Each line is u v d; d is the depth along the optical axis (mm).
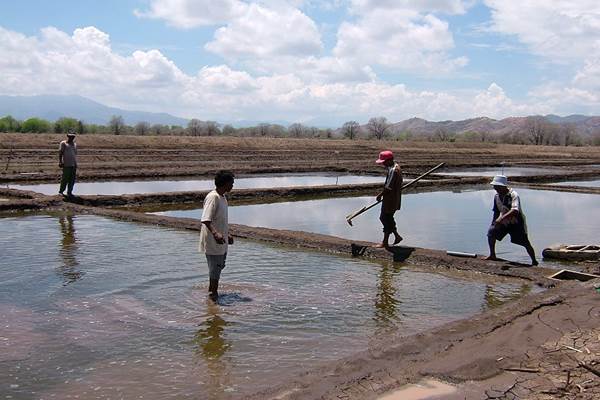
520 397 4410
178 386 4777
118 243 10438
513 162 45000
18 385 4734
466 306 7312
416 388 4602
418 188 24188
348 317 6684
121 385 4773
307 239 10805
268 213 16000
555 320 6188
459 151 60719
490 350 5371
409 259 9695
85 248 9938
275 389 4559
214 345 5676
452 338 5715
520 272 8828
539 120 102938
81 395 4586
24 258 9070
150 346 5602
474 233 13047
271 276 8445
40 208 14648
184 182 24156
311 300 7293
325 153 47406
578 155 61406
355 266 9320
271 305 7004
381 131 87688
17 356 5285
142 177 24938
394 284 8258
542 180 30375
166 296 7191
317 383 4641
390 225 10156
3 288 7367
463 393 4508
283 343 5793
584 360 5094
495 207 9523
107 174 24125
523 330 5871
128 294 7238
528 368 4953
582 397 4367
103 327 6066
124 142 43688
